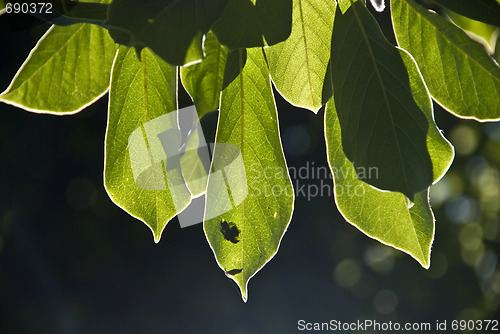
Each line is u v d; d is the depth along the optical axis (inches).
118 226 210.2
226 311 207.5
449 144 28.5
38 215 205.3
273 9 28.3
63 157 200.8
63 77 31.2
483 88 31.0
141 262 209.6
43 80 31.1
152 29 26.2
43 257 206.2
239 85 30.7
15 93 30.9
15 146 189.0
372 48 29.0
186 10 26.5
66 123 197.0
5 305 199.3
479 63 31.0
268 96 30.8
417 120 28.6
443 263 225.3
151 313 208.8
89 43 31.3
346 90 28.6
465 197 229.3
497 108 31.0
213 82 30.9
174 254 208.1
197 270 207.3
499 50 32.3
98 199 209.3
